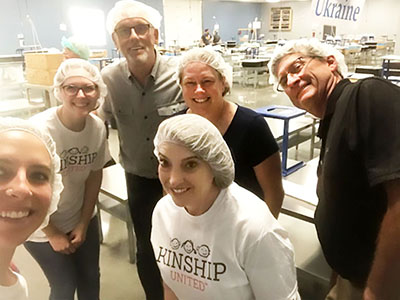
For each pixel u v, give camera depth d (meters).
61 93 1.46
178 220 0.98
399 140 0.82
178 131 0.85
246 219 0.89
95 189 1.72
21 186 0.58
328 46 1.23
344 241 1.11
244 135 1.31
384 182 0.84
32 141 0.65
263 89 8.18
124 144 1.87
